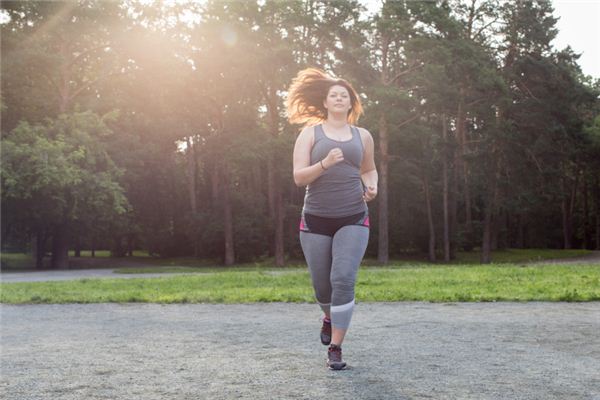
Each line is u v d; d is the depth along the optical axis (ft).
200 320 23.95
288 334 19.56
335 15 114.01
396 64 125.49
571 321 22.15
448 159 135.54
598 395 11.03
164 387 12.01
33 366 14.48
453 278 45.96
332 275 13.76
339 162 13.83
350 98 14.79
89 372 13.67
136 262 140.36
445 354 15.37
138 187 146.92
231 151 118.62
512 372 13.07
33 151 97.40
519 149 128.88
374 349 16.17
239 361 14.71
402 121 123.03
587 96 131.95
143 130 141.49
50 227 117.80
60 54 115.96
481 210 166.61
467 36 127.03
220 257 143.74
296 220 143.64
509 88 125.08
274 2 115.24
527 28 127.75
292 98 14.96
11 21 115.44
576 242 203.82
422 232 154.51
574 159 152.15
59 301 33.53
